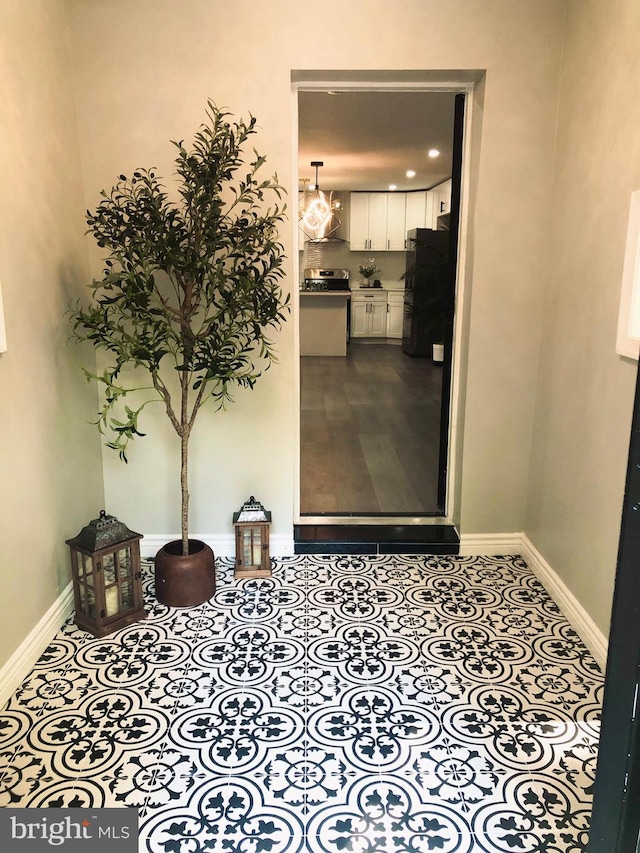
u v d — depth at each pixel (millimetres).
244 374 2670
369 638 2529
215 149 2385
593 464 2449
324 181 9141
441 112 4582
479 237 2936
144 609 2693
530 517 3172
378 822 1687
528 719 2076
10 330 2162
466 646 2480
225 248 2768
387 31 2744
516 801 1757
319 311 9562
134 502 3201
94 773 1836
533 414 3131
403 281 11023
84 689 2203
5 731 1999
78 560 2533
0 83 2088
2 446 2107
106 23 2713
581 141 2564
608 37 2314
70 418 2711
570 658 2406
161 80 2766
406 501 3811
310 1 2719
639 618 1176
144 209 2375
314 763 1883
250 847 1608
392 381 7629
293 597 2850
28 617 2314
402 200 10461
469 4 2723
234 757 1902
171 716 2074
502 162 2867
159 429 3121
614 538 2273
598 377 2410
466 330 3164
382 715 2088
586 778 1838
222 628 2594
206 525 3250
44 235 2441
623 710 1229
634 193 2092
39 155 2395
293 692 2197
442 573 3084
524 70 2781
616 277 2260
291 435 3156
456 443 3393
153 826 1667
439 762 1893
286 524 3254
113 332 2693
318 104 4340
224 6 2715
